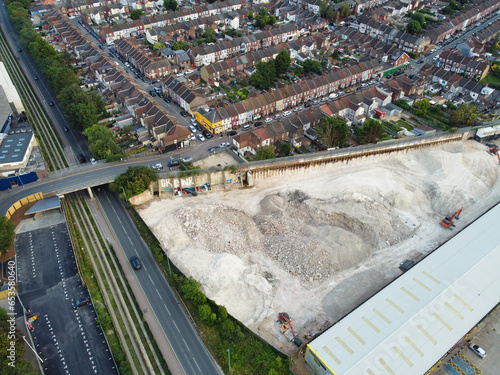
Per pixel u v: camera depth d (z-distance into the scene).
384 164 135.38
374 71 186.00
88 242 103.44
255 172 125.44
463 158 133.00
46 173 118.94
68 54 194.00
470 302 80.19
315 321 83.00
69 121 154.75
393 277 93.50
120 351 76.19
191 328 81.94
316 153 129.62
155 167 126.50
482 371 75.06
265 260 97.81
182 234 103.75
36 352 75.75
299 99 165.25
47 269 93.88
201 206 113.12
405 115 162.00
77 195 120.69
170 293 89.44
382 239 103.38
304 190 121.31
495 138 149.88
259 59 193.38
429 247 102.62
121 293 89.38
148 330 81.31
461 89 173.12
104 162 127.75
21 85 180.38
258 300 87.50
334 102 155.88
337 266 94.94
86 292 88.50
